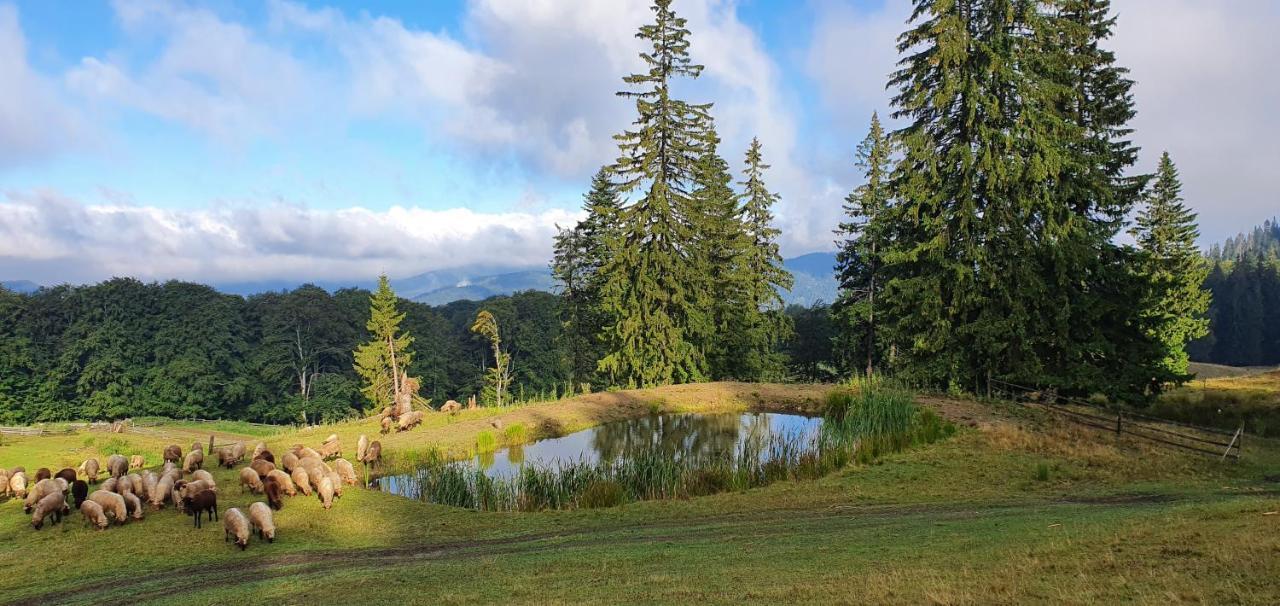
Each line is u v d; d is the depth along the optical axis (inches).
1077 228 970.7
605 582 344.2
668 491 676.1
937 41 1011.9
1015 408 957.8
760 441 946.1
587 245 1808.6
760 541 441.1
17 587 411.8
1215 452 713.0
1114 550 304.0
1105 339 957.8
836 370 2006.6
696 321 1438.2
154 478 618.2
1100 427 849.5
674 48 1365.7
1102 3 1079.6
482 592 341.7
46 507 541.6
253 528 534.6
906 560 339.0
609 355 1467.8
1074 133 974.4
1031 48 986.1
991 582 272.5
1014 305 988.6
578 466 741.3
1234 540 286.2
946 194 1049.5
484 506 645.3
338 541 518.9
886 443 788.6
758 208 1729.8
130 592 393.1
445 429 1027.3
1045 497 569.3
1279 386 1376.7
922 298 1078.4
